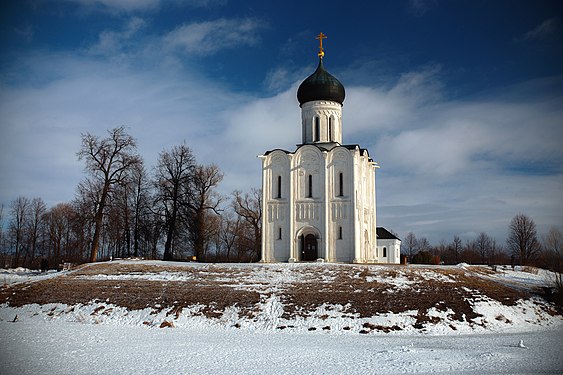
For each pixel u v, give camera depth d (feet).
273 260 221.66
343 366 92.79
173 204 248.32
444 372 88.69
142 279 171.94
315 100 240.73
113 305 149.89
